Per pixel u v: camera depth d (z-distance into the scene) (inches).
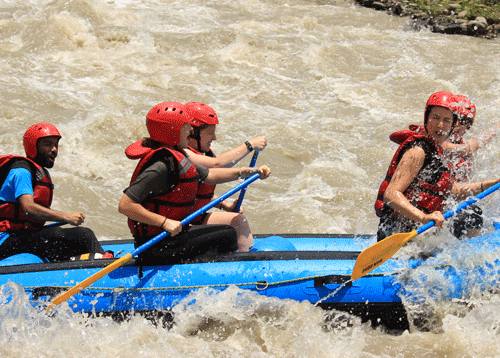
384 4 943.0
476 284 301.7
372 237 346.0
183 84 673.0
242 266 296.8
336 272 297.0
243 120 601.6
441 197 297.6
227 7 932.0
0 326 287.9
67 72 683.4
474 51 802.8
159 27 827.4
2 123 559.8
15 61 698.8
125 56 729.6
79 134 545.0
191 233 296.0
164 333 292.0
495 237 312.8
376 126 604.1
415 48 799.7
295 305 295.3
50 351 284.7
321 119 614.9
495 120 599.5
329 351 290.0
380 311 300.0
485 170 445.4
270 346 292.8
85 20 776.3
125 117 571.2
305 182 500.4
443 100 288.7
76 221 317.4
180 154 286.2
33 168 318.0
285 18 878.4
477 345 293.7
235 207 335.9
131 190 281.0
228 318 295.6
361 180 507.5
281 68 731.4
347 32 845.8
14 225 317.4
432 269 300.5
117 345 286.8
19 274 294.4
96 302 290.0
